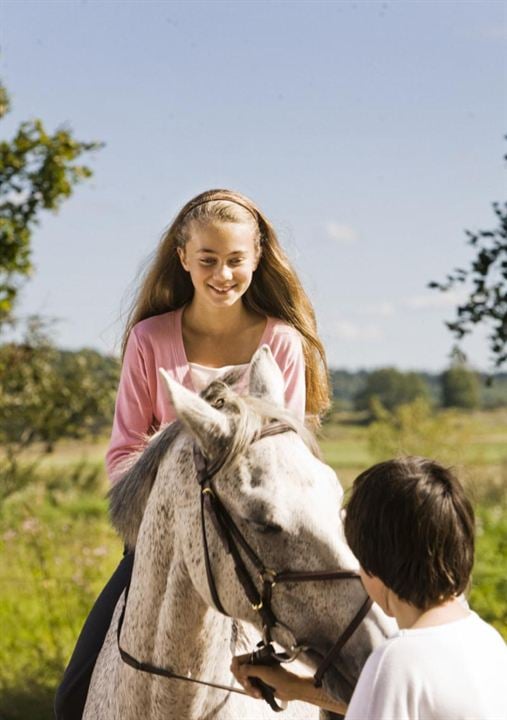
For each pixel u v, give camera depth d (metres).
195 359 4.07
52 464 30.31
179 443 3.40
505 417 80.44
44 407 17.03
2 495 18.84
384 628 2.96
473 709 2.43
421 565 2.54
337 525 3.03
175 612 3.35
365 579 2.67
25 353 16.69
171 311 4.19
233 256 3.84
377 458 32.44
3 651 9.58
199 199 4.01
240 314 4.12
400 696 2.44
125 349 4.30
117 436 4.04
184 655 3.37
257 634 3.82
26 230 11.43
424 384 91.00
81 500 24.27
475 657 2.50
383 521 2.58
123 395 4.06
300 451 3.13
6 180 11.37
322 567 2.98
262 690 3.28
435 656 2.47
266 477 3.06
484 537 14.53
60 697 4.02
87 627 4.09
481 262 7.17
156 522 3.42
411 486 2.58
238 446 3.08
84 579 10.54
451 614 2.58
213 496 3.14
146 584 3.46
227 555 3.12
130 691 3.54
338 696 2.99
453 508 2.58
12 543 12.55
